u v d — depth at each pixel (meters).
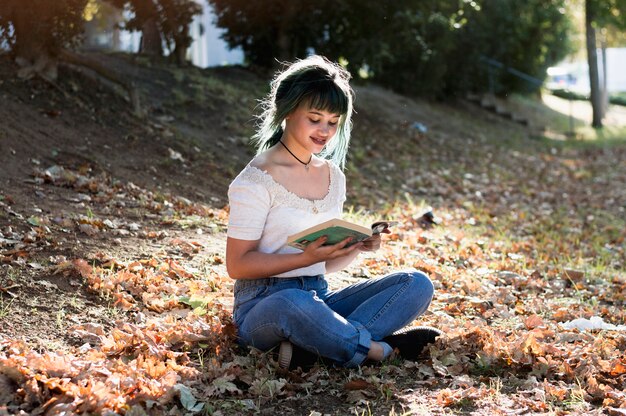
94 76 9.17
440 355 3.95
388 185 10.38
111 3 10.94
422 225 7.86
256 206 3.58
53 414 3.01
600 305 5.59
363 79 15.59
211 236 6.00
